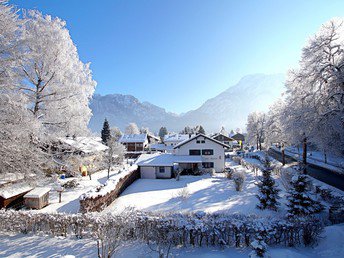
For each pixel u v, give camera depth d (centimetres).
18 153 1092
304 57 2291
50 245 855
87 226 945
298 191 1247
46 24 1473
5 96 1022
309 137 2384
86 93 1702
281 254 714
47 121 1474
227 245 848
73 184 2230
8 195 1501
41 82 1483
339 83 1972
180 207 1528
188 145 3291
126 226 814
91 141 1825
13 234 974
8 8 1064
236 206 1514
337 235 845
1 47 1024
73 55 1661
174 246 841
